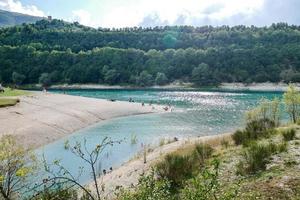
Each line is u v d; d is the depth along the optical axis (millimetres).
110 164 25781
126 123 49750
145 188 6426
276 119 33438
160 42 199125
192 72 146750
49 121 42344
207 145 20672
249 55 150125
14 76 150000
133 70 152750
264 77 142125
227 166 15289
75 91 126125
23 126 38000
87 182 20656
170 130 43844
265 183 12164
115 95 106000
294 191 11195
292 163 14070
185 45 193625
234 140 21531
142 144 33250
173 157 17031
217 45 186250
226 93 114000
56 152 29812
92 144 33719
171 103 80250
